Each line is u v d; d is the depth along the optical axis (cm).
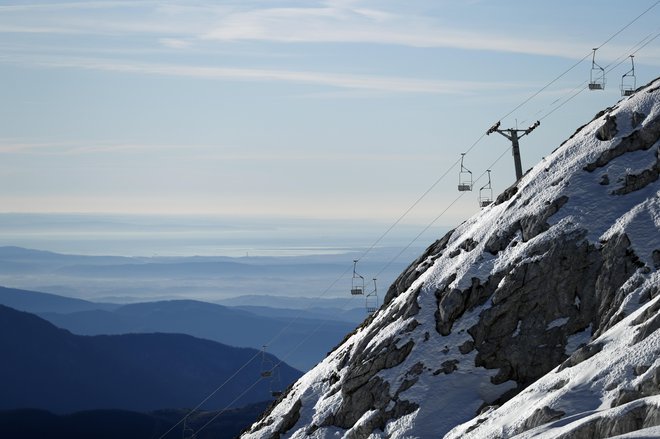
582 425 5053
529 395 6212
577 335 7094
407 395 7544
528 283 7525
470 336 7644
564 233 7556
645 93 8312
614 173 7800
